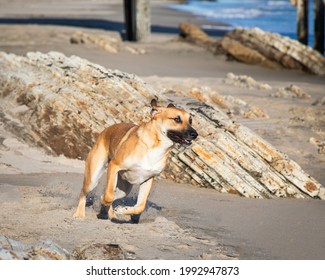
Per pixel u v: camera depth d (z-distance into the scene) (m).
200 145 13.15
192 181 13.11
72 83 15.95
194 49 34.91
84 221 9.92
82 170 14.08
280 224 10.40
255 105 20.20
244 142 13.32
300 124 18.14
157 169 9.50
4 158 14.24
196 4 78.00
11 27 40.34
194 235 9.71
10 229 9.30
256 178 12.74
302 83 25.47
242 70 29.64
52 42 33.75
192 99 16.66
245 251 9.09
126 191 10.29
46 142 14.95
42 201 10.94
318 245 9.41
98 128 14.68
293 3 35.12
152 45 35.88
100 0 73.19
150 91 15.78
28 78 16.70
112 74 16.42
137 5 37.47
